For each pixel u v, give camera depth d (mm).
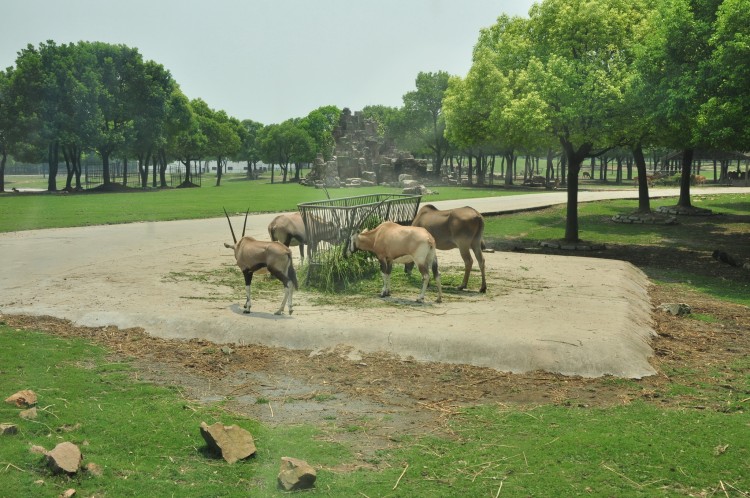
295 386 8094
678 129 22469
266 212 34094
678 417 7008
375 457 6008
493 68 41469
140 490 5262
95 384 7918
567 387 8078
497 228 30344
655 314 12445
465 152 90000
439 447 6238
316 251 13516
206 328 10141
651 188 64188
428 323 10078
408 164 80000
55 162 65125
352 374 8516
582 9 23609
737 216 35750
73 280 13844
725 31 17859
